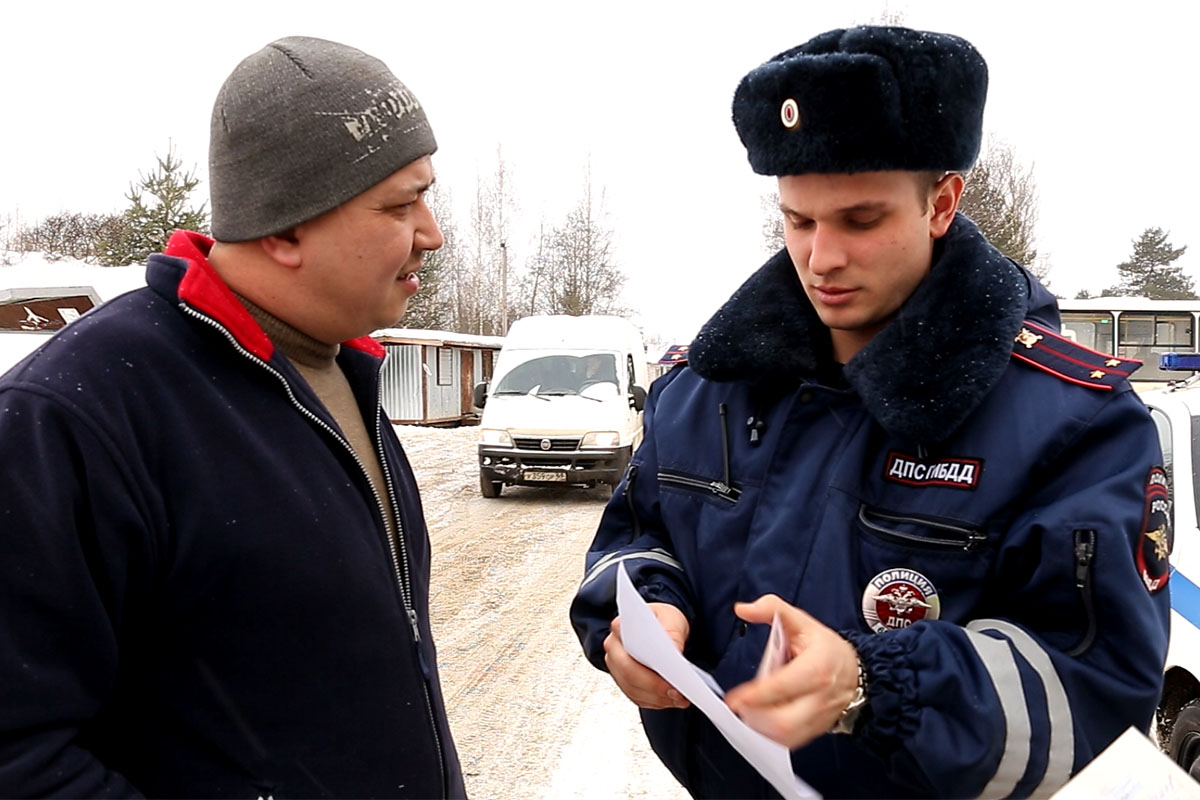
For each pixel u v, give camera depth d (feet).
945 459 3.99
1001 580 3.88
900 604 3.96
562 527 28.37
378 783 4.17
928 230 4.14
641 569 4.75
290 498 3.97
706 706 3.53
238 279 4.39
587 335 36.17
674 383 5.36
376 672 4.19
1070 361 4.04
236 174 4.18
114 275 24.40
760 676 3.38
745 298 4.73
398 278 4.58
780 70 3.89
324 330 4.54
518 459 32.14
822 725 3.30
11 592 3.30
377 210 4.31
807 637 3.41
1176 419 11.16
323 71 4.17
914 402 3.91
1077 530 3.57
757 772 4.33
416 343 68.28
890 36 3.79
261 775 3.87
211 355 4.02
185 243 4.45
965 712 3.39
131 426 3.64
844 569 4.09
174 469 3.72
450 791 4.69
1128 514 3.58
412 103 4.49
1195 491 10.46
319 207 4.16
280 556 3.86
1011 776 3.40
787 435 4.49
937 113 3.76
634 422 34.53
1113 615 3.52
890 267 4.06
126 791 3.52
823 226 4.05
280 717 3.90
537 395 33.86
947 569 3.91
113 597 3.58
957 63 3.79
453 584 21.50
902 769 3.51
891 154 3.77
